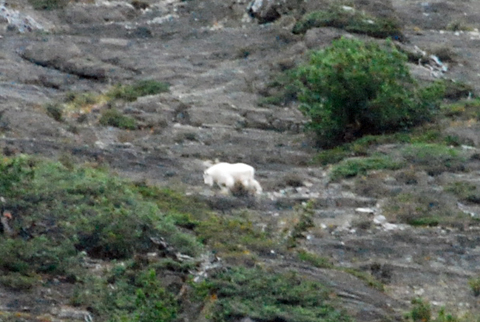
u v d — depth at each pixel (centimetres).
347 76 6931
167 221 4647
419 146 6538
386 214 5459
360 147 6706
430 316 4081
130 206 4706
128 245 4347
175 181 5975
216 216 5212
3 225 4375
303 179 6116
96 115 7769
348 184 6025
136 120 7612
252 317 3775
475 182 5928
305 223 5253
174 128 7519
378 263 4766
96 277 4069
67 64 9131
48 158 6081
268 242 4775
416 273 4716
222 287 3975
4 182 4644
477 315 4244
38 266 4100
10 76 8762
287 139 7281
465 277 4706
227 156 6719
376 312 4034
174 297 3894
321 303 3962
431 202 5594
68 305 3838
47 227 4403
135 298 3888
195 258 4316
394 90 7100
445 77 8788
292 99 8094
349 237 5134
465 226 5303
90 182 4962
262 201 5612
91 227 4400
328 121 7038
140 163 6319
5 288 3891
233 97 8206
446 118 7369
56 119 7600
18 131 7081
